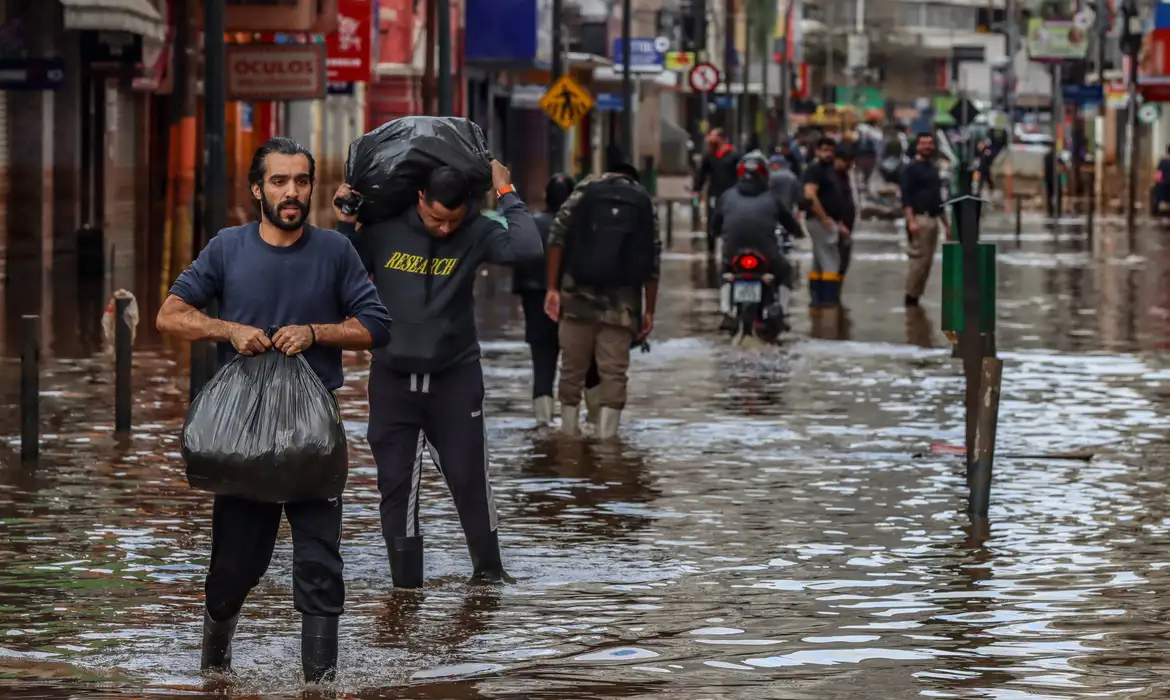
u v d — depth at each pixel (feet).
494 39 362.33
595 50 453.58
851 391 118.83
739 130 555.69
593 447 95.35
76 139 225.35
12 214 218.38
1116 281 219.20
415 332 63.77
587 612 59.82
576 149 478.18
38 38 214.48
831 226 180.65
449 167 63.52
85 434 97.81
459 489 64.34
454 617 59.16
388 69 364.99
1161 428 103.09
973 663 53.31
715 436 99.30
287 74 195.31
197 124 253.24
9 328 151.94
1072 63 538.88
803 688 50.62
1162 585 64.03
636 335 97.76
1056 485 84.74
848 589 63.31
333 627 51.47
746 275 144.87
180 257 177.58
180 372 125.39
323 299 51.75
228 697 49.80
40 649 55.01
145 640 56.18
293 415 50.19
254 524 51.47
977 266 79.51
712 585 64.03
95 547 69.82
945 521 75.92
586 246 96.37
